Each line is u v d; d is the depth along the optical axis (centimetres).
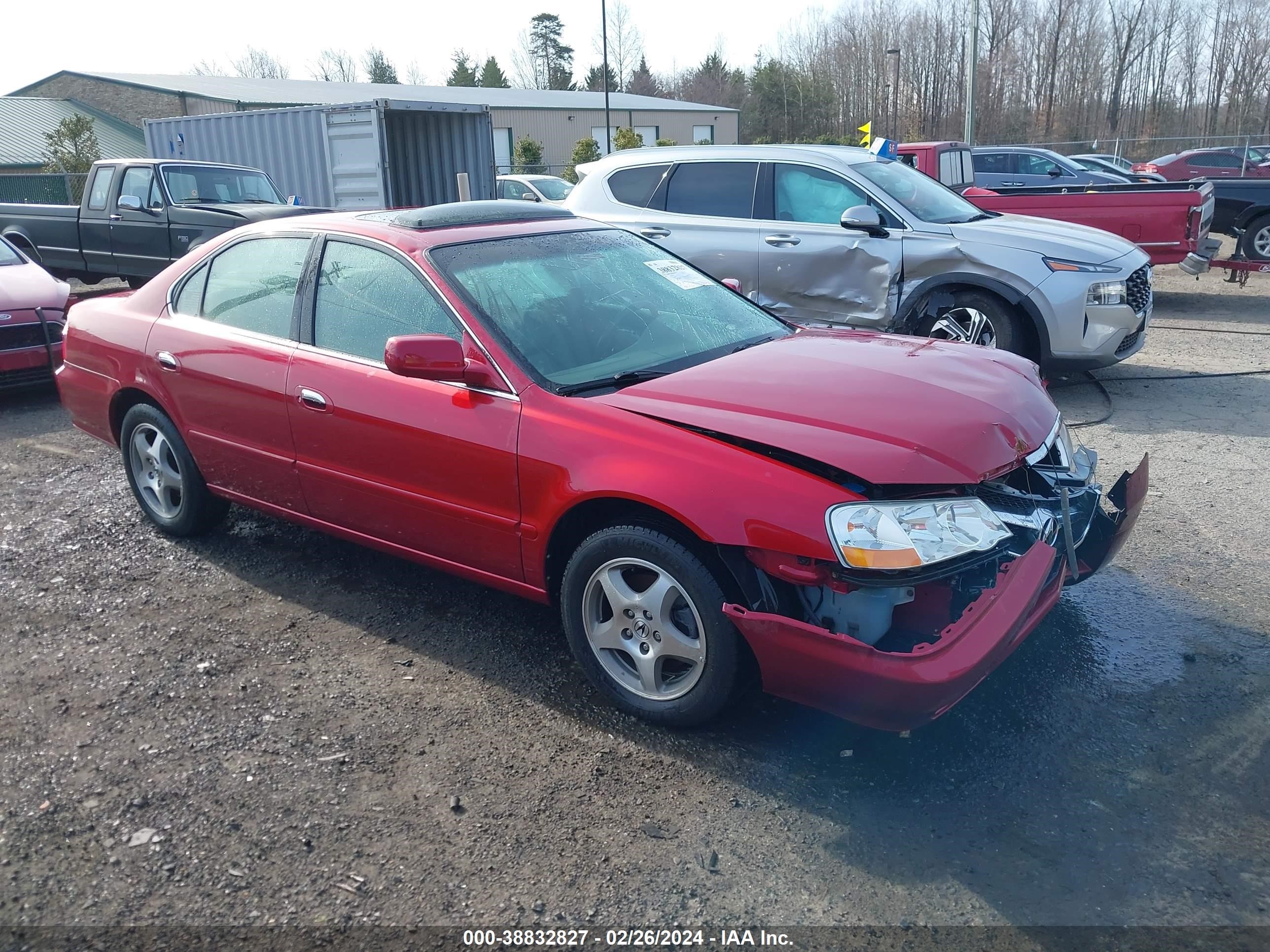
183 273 466
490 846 271
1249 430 633
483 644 383
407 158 1445
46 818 285
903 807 284
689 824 279
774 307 759
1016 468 304
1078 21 5556
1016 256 683
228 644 386
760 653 286
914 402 312
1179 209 1003
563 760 309
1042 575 289
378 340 379
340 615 410
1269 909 241
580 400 327
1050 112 5722
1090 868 258
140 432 485
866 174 734
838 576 273
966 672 264
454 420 348
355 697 347
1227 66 5397
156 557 472
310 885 257
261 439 418
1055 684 344
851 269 723
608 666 331
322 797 293
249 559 468
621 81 7200
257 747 317
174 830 279
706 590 295
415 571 452
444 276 364
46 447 665
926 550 272
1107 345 685
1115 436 628
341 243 400
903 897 250
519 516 337
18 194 2377
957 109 5853
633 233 457
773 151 764
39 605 423
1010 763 302
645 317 389
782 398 316
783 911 246
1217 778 292
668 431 307
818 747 313
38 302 773
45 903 253
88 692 353
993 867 259
